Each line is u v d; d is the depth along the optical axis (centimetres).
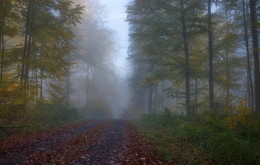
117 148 750
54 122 1523
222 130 830
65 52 1553
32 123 1259
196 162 576
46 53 1526
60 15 1410
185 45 1566
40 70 1538
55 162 568
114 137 995
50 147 748
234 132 777
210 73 1523
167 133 1117
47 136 970
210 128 885
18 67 1384
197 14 1571
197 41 1888
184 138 909
